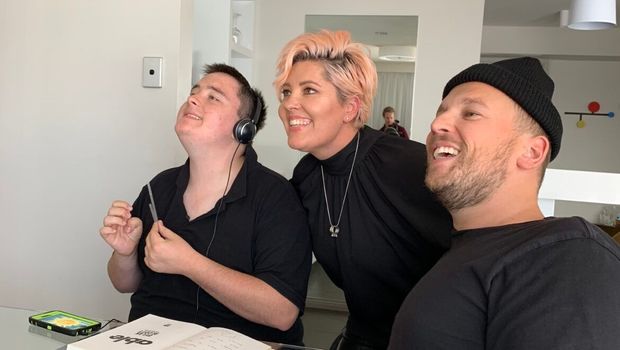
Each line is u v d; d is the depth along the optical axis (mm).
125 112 1859
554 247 682
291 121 1243
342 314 2799
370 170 1238
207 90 1338
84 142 1900
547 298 644
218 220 1310
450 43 3439
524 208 833
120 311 1905
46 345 938
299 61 1257
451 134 842
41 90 1926
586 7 2816
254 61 3645
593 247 667
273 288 1199
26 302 1985
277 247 1244
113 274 1405
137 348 843
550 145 842
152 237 1165
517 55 5852
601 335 604
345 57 1242
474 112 828
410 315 789
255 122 1404
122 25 1841
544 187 1596
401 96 3482
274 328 1256
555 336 618
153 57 1817
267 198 1299
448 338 740
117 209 1301
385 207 1208
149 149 1850
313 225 1309
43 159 1940
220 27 2943
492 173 816
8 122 1961
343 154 1256
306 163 1373
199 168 1353
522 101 807
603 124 6188
